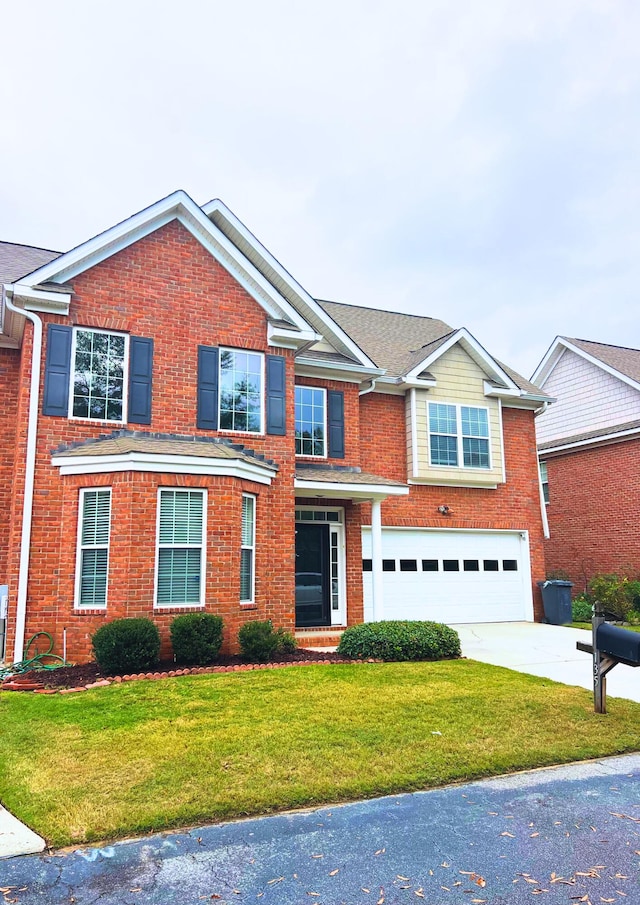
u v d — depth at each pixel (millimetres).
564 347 22812
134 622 9172
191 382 11898
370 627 10945
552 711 7461
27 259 14703
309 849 4234
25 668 9398
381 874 3922
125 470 9875
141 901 3604
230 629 10328
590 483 20875
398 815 4785
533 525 17516
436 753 5969
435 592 16094
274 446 12438
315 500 14094
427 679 8961
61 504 10406
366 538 15492
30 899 3592
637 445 19391
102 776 5281
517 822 4684
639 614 17359
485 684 8734
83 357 11125
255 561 11383
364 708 7371
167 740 6152
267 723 6742
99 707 7234
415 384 15898
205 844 4285
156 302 11797
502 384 17312
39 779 5215
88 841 4277
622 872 3963
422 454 15914
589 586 19391
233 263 12602
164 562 10000
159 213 11805
